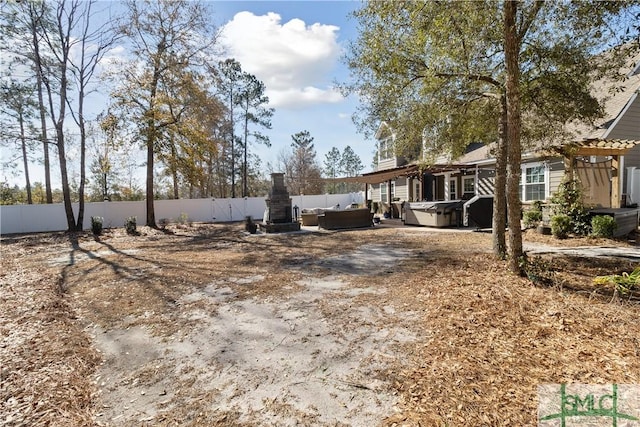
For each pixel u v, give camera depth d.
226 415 2.38
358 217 14.40
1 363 3.23
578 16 4.89
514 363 2.79
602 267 5.78
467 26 5.02
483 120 7.31
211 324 4.12
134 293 5.54
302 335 3.67
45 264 8.44
